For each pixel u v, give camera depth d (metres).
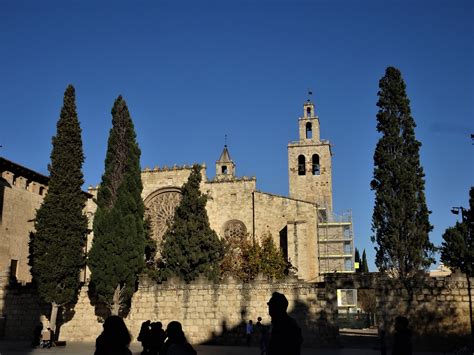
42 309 41.97
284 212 63.25
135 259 40.84
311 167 82.75
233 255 59.34
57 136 41.47
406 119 40.50
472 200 36.44
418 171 39.62
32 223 54.00
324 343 36.72
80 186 41.62
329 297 37.25
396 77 41.44
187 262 48.38
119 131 45.12
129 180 42.94
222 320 39.50
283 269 55.78
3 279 43.28
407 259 37.97
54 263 38.84
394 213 38.56
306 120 85.06
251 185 65.12
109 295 39.72
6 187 50.34
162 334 15.09
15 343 39.16
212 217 65.12
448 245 40.69
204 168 67.06
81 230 40.81
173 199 67.62
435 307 35.28
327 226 71.62
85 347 36.34
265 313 38.81
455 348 33.84
